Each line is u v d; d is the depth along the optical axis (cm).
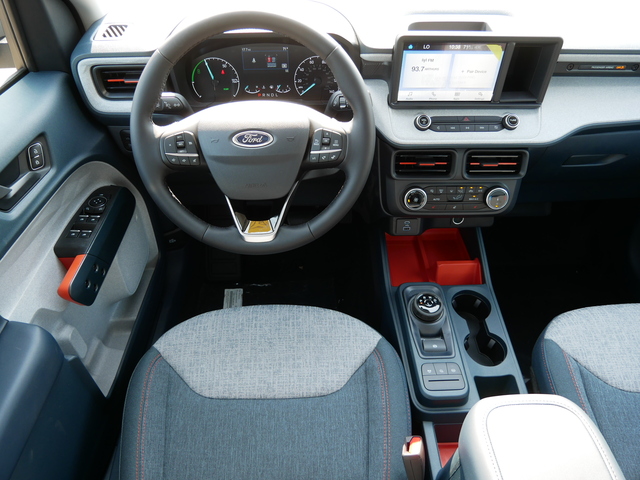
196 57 121
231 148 92
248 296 181
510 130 120
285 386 96
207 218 182
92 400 107
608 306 114
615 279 178
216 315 109
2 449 73
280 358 100
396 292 137
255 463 87
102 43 118
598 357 102
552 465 55
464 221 140
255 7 83
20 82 118
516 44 108
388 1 125
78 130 121
